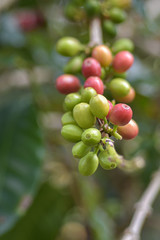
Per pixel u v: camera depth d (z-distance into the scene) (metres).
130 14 0.62
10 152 0.51
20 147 0.51
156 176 0.46
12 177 0.49
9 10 0.67
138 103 0.62
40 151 0.51
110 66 0.39
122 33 0.68
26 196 0.48
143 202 0.43
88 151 0.32
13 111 0.54
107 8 0.48
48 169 0.72
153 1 0.74
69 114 0.34
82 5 0.49
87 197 0.72
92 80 0.34
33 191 0.48
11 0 0.61
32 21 0.64
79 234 0.85
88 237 0.68
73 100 0.34
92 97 0.32
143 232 0.78
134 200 0.76
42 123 0.61
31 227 0.66
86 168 0.32
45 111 0.63
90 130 0.31
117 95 0.37
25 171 0.50
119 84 0.37
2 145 0.51
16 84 0.71
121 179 0.77
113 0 0.47
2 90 0.70
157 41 0.70
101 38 0.46
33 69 0.63
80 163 0.33
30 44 0.61
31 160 0.50
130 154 0.60
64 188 0.72
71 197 0.72
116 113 0.32
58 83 0.38
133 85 0.58
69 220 0.84
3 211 0.47
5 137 0.52
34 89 0.62
